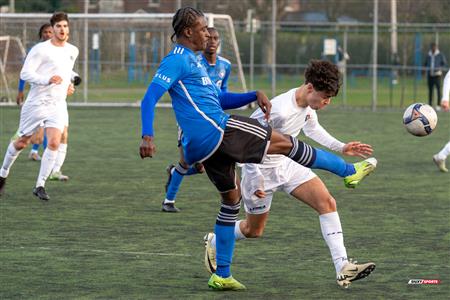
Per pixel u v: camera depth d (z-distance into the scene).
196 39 9.18
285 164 9.52
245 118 9.15
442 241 11.91
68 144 24.22
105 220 13.40
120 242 11.78
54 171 17.56
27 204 14.83
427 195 15.98
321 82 9.27
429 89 37.47
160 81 8.97
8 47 37.56
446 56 43.62
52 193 16.02
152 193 16.11
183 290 9.30
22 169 19.33
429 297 9.05
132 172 18.91
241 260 10.73
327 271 10.17
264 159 9.10
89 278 9.79
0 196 15.62
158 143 24.53
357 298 8.98
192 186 17.09
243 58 48.69
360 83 46.06
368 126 30.22
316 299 8.94
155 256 10.94
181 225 13.02
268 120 9.43
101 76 39.84
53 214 13.88
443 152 19.05
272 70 38.44
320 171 19.45
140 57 39.88
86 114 34.34
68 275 9.92
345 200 15.41
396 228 12.83
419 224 13.15
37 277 9.82
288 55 47.44
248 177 9.53
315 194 9.39
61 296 9.00
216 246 9.35
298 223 13.18
